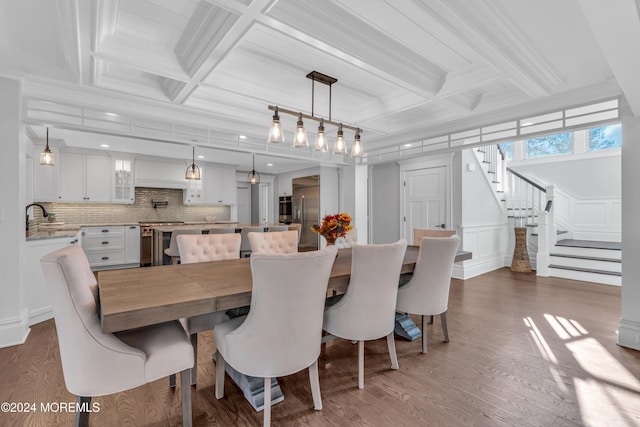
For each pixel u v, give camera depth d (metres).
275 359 1.51
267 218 8.99
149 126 3.45
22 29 1.91
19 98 2.57
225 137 4.12
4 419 1.63
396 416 1.68
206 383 2.02
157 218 6.76
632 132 2.52
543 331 2.85
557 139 6.21
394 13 1.91
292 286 1.47
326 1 1.87
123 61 2.21
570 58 2.32
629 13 1.28
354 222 5.66
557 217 6.09
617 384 1.97
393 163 6.12
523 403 1.78
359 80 2.98
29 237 2.96
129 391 1.91
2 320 2.49
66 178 5.41
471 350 2.48
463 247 5.02
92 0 1.64
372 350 2.52
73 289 1.26
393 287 2.05
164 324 1.72
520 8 1.78
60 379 2.01
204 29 2.05
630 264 2.51
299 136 2.53
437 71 2.71
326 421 1.64
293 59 2.57
